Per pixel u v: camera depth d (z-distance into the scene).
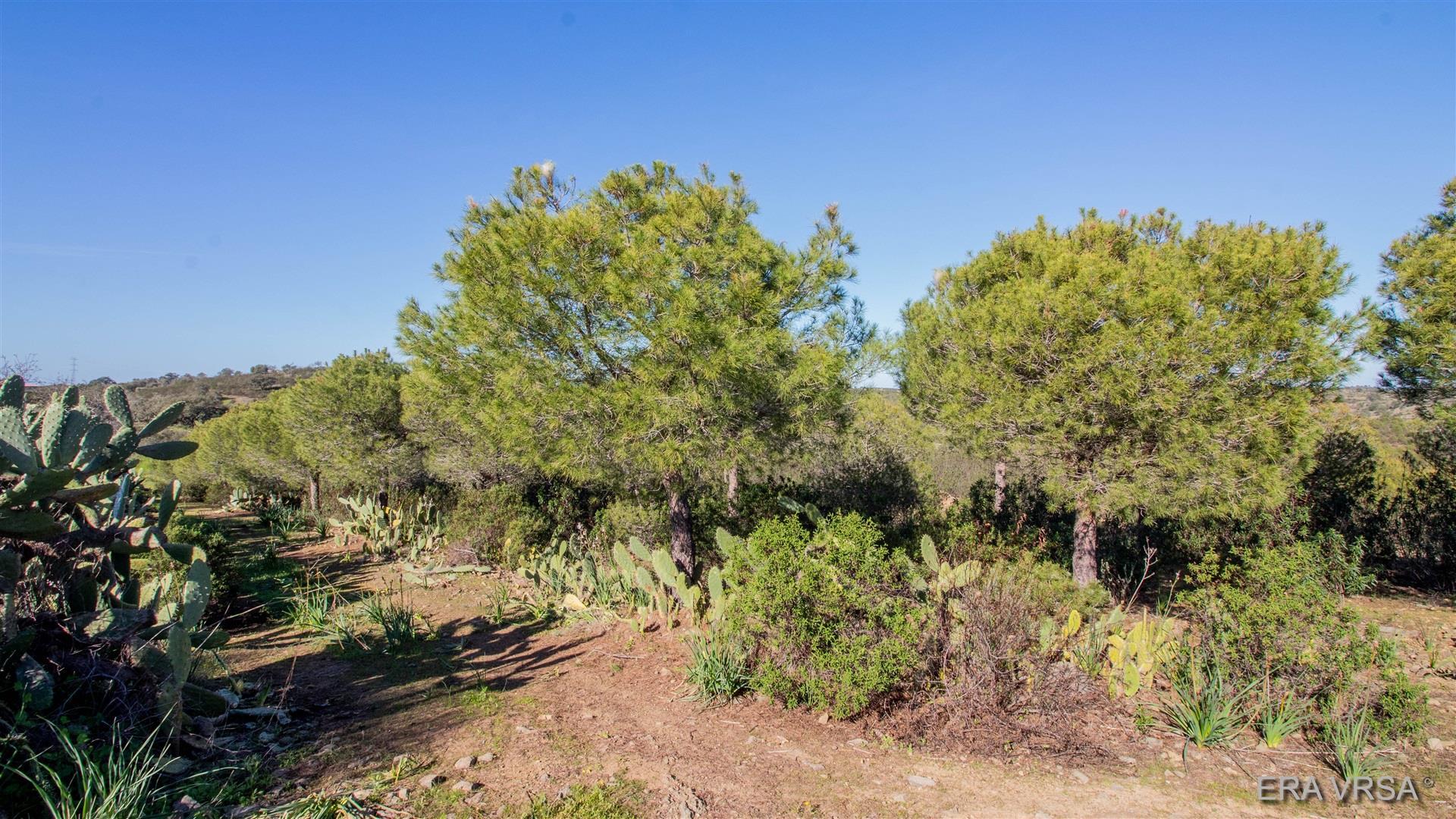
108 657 4.01
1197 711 4.35
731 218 6.81
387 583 9.88
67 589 4.42
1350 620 4.49
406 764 3.87
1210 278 6.91
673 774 3.78
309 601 8.12
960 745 4.18
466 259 6.48
